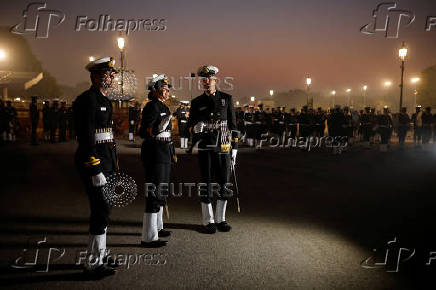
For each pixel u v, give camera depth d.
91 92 3.20
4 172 8.79
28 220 4.85
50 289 2.95
